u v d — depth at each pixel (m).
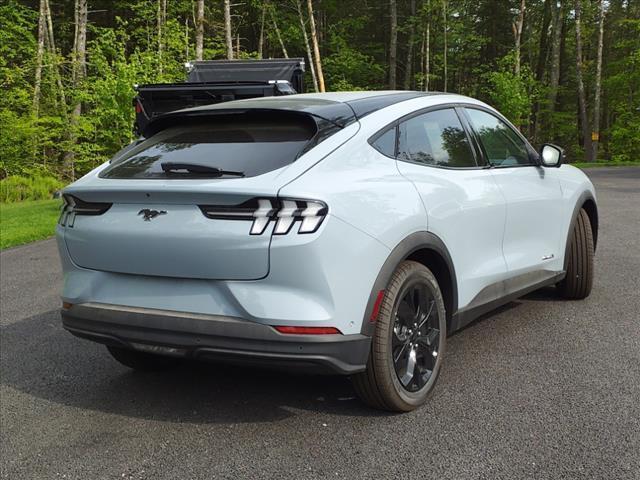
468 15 49.34
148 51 16.20
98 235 3.17
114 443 3.10
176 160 3.20
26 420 3.43
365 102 3.53
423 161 3.60
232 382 3.89
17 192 19.92
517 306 5.28
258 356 2.83
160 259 3.00
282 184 2.81
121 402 3.64
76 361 4.45
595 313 4.99
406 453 2.85
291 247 2.74
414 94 3.93
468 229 3.73
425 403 3.40
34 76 26.14
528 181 4.49
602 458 2.73
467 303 3.79
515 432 3.01
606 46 47.44
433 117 3.84
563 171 5.15
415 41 44.72
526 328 4.67
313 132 3.14
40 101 24.52
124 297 3.15
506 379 3.69
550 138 42.66
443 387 3.61
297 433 3.11
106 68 15.23
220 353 2.90
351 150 3.16
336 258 2.82
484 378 3.72
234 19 42.94
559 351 4.14
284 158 3.00
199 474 2.75
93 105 18.78
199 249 2.88
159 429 3.24
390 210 3.11
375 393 3.14
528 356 4.07
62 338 5.06
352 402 3.49
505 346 4.29
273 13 40.25
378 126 3.38
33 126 22.20
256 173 2.92
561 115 41.03
